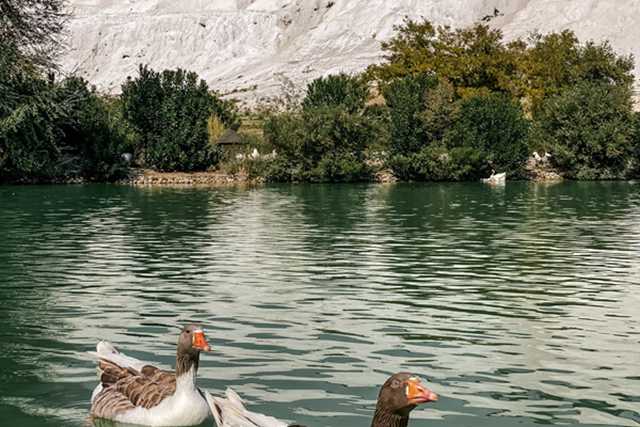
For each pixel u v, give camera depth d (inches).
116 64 7608.3
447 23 6939.0
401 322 527.5
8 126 2033.7
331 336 487.2
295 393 378.0
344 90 2837.1
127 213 1322.6
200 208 1434.5
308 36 7170.3
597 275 721.0
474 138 2566.4
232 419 324.5
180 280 677.9
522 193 1927.9
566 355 452.4
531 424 342.3
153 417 332.2
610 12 6289.4
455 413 355.6
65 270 727.1
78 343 466.3
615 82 3531.0
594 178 2689.5
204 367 418.3
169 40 7677.2
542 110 2920.8
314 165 2445.9
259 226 1125.1
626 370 423.8
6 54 2038.6
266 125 2472.9
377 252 860.6
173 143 2452.0
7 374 406.6
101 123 2304.4
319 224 1157.1
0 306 567.5
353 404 362.9
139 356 438.3
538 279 697.0
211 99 2883.9
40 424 339.6
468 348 464.4
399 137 2583.7
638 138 2679.6
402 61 3555.6
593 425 343.0
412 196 1802.4
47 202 1551.4
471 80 3378.4
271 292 625.9
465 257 829.8
